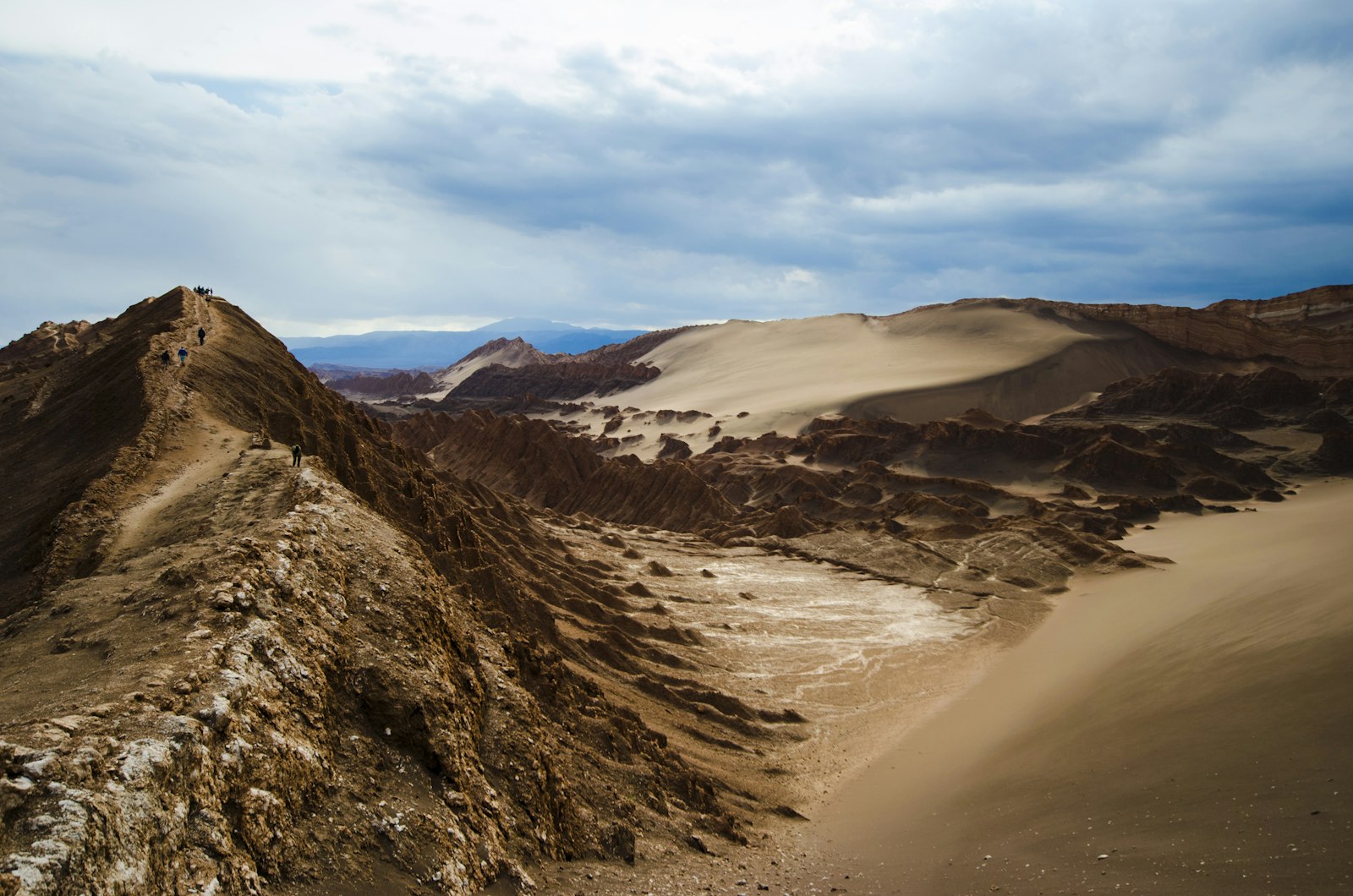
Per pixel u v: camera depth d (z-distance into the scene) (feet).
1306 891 92.38
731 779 170.91
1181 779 132.57
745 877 121.19
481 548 262.67
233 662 86.53
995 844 129.08
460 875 86.89
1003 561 431.43
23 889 55.42
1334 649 163.94
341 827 83.30
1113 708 184.34
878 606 359.05
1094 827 125.80
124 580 111.86
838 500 604.90
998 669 272.10
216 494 147.74
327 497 141.59
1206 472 625.82
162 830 66.64
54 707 74.38
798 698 239.09
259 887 71.46
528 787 110.73
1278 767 125.18
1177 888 101.40
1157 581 366.43
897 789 173.99
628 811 128.67
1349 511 485.56
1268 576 310.24
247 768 77.77
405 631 113.29
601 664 223.10
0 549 152.15
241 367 239.91
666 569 389.60
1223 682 172.96
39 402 237.66
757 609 342.03
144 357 218.18
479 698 118.42
